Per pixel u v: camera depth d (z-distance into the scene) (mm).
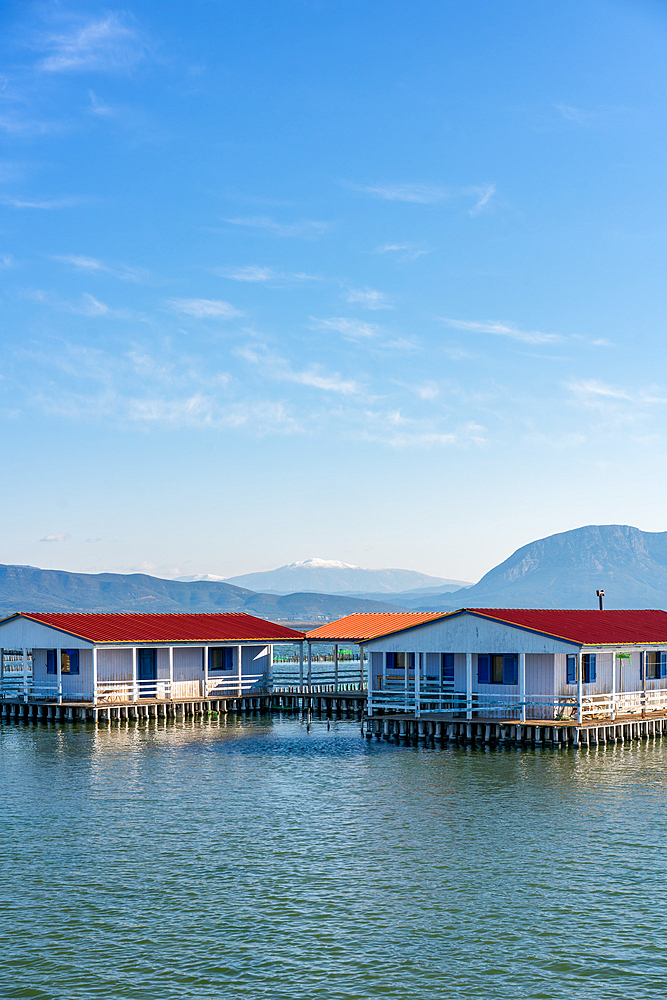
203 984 19062
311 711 66938
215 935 21453
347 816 32344
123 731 55312
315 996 18547
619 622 56469
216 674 67688
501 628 48219
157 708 62250
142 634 62312
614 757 43969
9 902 23547
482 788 36969
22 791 36844
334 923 22141
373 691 54062
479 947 20781
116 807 33938
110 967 19812
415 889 24422
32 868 26328
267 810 33344
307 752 46719
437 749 47219
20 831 30422
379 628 71250
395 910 22953
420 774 40156
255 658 70688
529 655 49000
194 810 33406
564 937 21312
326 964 19953
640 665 54031
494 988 18875
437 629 50594
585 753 45062
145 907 23188
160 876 25578
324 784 38094
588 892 24172
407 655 52656
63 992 18703
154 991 18750
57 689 61750
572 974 19484
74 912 22859
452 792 36250
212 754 46188
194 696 65500
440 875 25547
